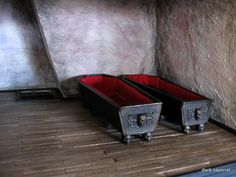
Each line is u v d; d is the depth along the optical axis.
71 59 4.01
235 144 2.93
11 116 3.49
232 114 3.13
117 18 4.10
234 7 2.95
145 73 4.46
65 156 2.62
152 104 2.85
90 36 4.02
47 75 4.46
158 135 3.09
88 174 2.36
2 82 4.32
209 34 3.31
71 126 3.26
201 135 3.11
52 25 3.78
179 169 2.47
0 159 2.54
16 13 4.15
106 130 3.19
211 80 3.36
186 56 3.74
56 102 4.02
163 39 4.19
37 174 2.34
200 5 3.40
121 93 3.72
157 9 4.23
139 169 2.45
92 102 3.46
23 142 2.86
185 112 3.06
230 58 3.06
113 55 4.22
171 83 3.74
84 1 3.87
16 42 4.24
